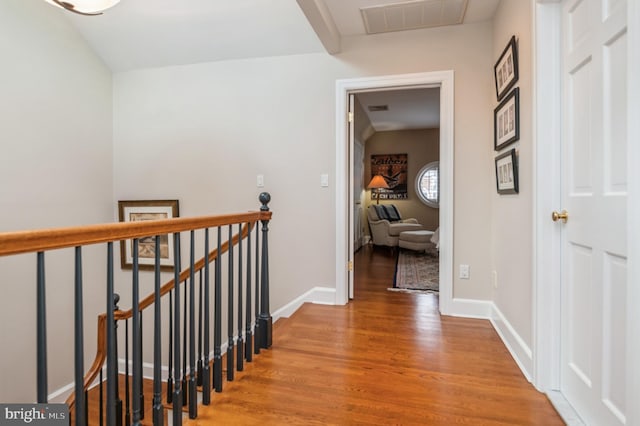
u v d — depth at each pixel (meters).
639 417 1.09
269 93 3.26
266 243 2.23
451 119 2.85
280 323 2.81
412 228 6.37
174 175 3.54
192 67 3.46
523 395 1.70
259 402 1.65
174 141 3.53
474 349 2.23
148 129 3.60
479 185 2.82
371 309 3.02
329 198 3.14
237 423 1.50
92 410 2.97
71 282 3.27
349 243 3.28
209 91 3.42
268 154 3.28
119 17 3.11
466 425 1.48
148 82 3.58
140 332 1.52
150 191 3.61
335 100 3.09
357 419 1.52
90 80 3.46
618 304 1.25
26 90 2.92
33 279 2.97
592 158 1.41
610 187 1.29
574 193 1.57
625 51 1.18
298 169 3.21
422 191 7.44
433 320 2.76
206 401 1.64
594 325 1.41
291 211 3.23
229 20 3.00
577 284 1.55
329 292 3.16
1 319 2.75
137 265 1.27
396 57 2.95
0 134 2.75
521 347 1.99
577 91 1.53
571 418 1.51
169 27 3.14
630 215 1.13
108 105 3.65
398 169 7.48
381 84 2.98
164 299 3.54
